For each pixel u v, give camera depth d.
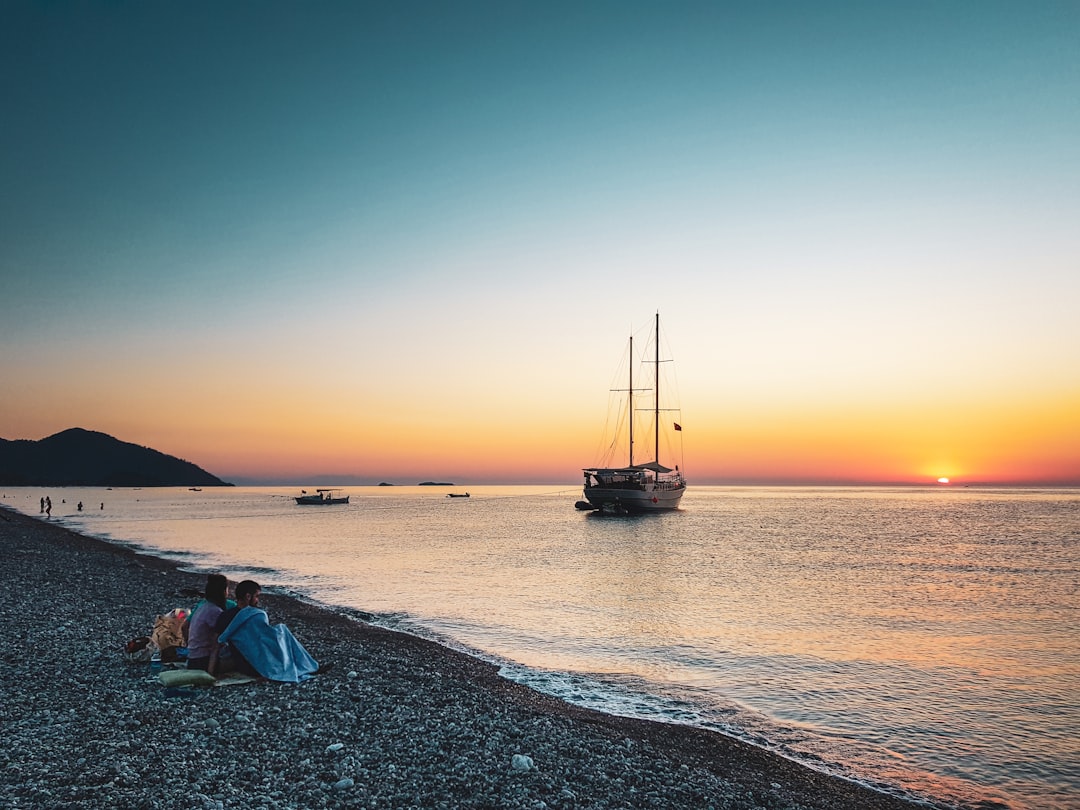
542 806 8.87
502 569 45.50
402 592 34.81
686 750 12.81
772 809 10.09
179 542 66.75
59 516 117.88
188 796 8.11
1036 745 14.16
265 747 10.13
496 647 22.38
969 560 53.81
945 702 17.11
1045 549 63.66
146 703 11.86
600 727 13.59
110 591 27.11
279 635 14.27
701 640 23.97
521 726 12.59
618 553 57.78
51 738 9.98
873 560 53.53
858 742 14.16
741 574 44.09
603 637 24.25
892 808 10.90
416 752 10.48
